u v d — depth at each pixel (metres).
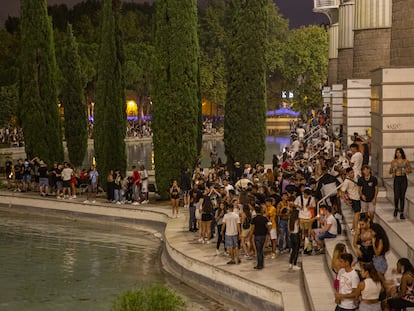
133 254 23.23
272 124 92.69
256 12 31.09
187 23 29.92
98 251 23.72
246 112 31.34
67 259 22.42
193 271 19.06
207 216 21.38
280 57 91.56
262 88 31.44
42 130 35.97
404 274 10.65
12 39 75.88
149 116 93.12
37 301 17.61
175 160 30.17
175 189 26.39
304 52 89.75
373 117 23.94
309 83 90.62
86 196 32.41
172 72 29.89
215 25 89.19
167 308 13.24
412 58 22.25
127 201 30.06
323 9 57.31
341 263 11.14
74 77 42.28
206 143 70.19
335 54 56.22
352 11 45.12
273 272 17.27
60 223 29.42
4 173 41.66
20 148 56.62
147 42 86.94
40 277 20.05
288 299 14.91
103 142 32.97
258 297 16.16
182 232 23.41
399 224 15.91
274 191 19.75
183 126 30.09
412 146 22.05
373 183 16.25
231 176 31.19
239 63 31.27
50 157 36.22
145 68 77.56
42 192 32.72
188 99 30.09
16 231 27.59
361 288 10.70
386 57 34.03
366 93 35.97
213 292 18.03
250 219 18.80
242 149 31.38
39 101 35.97
